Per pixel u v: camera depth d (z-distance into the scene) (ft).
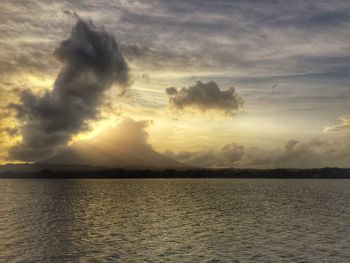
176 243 148.87
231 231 177.88
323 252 133.80
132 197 424.05
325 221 215.10
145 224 201.46
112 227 190.49
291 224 202.39
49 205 318.04
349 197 424.87
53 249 137.80
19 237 161.48
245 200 379.76
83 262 120.16
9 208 291.17
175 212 262.26
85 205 317.42
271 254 130.93
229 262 120.26
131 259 123.75
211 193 514.27
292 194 489.67
